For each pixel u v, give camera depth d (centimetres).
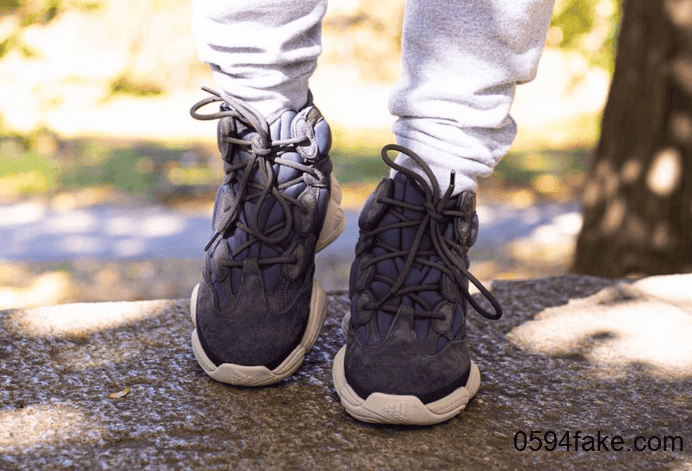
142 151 1027
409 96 117
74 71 1061
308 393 128
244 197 124
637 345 151
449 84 115
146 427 114
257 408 122
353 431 116
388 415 112
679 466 109
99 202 775
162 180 877
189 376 133
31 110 902
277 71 121
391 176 125
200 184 872
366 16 1519
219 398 125
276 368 123
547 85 1492
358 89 1532
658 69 334
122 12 1215
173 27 1334
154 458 106
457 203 121
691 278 192
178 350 144
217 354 122
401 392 112
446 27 113
